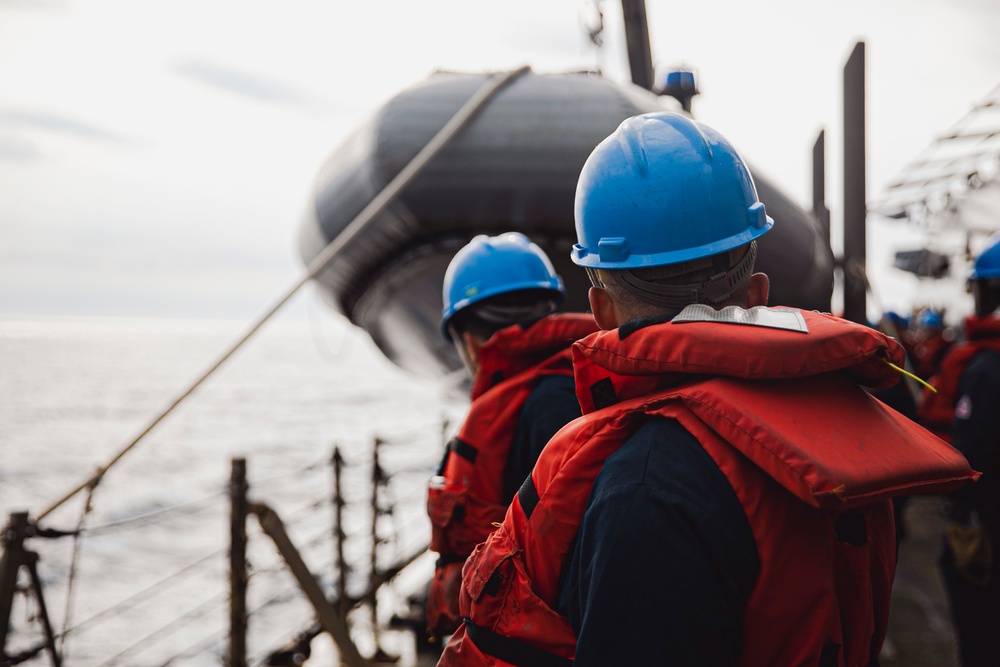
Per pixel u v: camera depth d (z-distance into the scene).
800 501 0.90
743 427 0.88
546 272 2.26
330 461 5.03
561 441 1.06
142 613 14.11
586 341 1.04
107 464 3.23
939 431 3.08
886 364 0.96
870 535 1.02
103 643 12.34
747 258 1.10
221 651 11.42
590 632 0.87
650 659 0.83
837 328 0.95
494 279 2.17
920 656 3.77
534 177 3.61
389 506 5.68
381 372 150.88
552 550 1.02
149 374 127.00
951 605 2.89
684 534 0.86
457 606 1.86
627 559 0.86
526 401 1.83
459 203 3.68
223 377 122.56
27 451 43.22
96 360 167.62
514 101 3.71
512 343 1.87
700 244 1.06
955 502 2.85
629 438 0.99
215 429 54.16
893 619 4.26
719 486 0.88
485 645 1.08
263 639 10.65
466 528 1.84
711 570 0.85
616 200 1.10
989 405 2.67
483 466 1.84
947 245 12.13
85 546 20.38
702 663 0.83
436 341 4.61
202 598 15.14
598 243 1.12
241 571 3.97
